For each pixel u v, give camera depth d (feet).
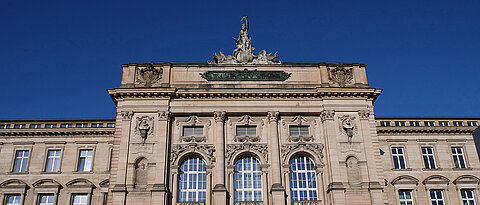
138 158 152.56
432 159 188.75
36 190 176.45
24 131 185.16
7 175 178.91
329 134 157.79
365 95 165.27
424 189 180.96
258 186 154.40
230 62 175.52
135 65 169.48
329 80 169.48
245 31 183.01
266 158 156.04
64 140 186.39
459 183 182.09
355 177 152.76
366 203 148.36
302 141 159.33
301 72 171.83
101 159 183.21
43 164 181.78
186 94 162.50
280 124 162.30
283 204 146.41
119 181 148.05
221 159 153.48
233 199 150.20
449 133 192.03
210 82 168.55
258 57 177.17
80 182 178.91
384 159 185.47
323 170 155.02
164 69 169.48
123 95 161.79
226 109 161.99
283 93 163.02
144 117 159.43
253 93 162.81
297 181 155.74
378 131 189.67
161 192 145.38
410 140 189.88
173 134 159.53
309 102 164.25
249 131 162.71
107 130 186.29
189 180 154.10
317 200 150.20
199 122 161.89
